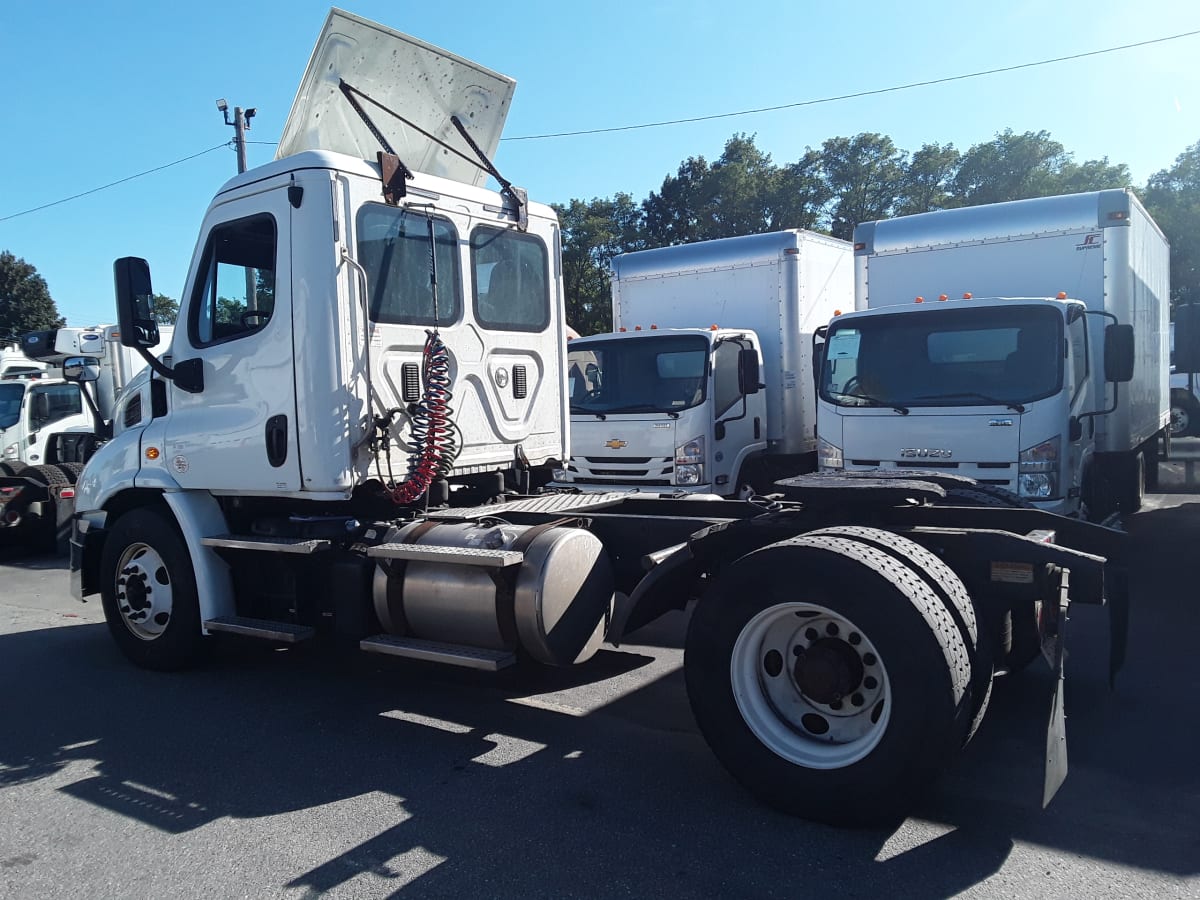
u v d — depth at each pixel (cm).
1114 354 754
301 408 496
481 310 576
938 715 334
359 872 339
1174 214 3862
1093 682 531
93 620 786
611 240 4191
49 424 1306
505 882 329
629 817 377
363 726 495
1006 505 504
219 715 519
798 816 370
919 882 320
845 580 351
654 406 920
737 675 384
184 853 359
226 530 568
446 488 553
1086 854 337
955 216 882
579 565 468
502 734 479
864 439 762
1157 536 979
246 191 518
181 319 559
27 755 467
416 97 587
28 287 4803
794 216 4075
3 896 332
